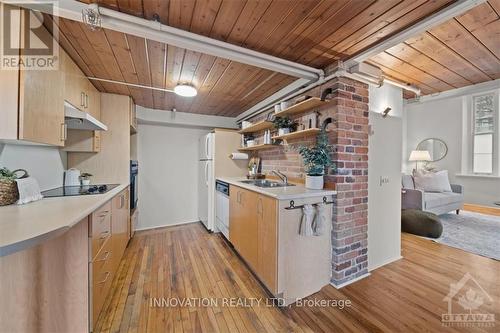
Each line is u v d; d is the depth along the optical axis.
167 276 2.24
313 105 2.28
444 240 3.11
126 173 3.04
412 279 2.13
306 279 1.94
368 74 2.14
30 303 1.23
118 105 3.04
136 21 1.40
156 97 3.27
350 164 2.12
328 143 2.15
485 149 4.98
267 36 1.70
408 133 6.20
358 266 2.19
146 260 2.61
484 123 4.99
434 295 1.88
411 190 3.87
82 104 2.29
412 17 1.47
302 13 1.44
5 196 1.40
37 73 1.36
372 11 1.41
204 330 1.52
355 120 2.16
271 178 3.27
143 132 4.11
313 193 1.92
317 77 2.20
